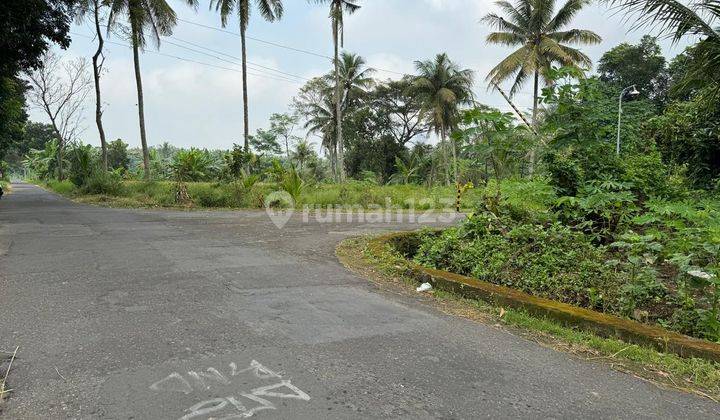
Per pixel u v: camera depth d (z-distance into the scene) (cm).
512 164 782
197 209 1595
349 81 3872
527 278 505
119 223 1072
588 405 259
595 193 632
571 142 686
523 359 321
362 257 679
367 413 240
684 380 296
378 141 4266
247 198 1750
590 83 680
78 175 2570
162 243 770
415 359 313
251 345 327
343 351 323
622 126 1535
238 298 445
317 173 4525
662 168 769
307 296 461
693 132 1331
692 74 639
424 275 536
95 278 511
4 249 688
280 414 237
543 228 628
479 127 738
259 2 2516
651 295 445
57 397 248
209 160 3397
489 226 657
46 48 1681
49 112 3391
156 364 291
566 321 395
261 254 686
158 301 427
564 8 2614
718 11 557
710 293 414
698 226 523
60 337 332
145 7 2322
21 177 10181
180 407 241
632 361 324
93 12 2275
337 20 2733
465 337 361
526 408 252
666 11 569
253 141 5094
